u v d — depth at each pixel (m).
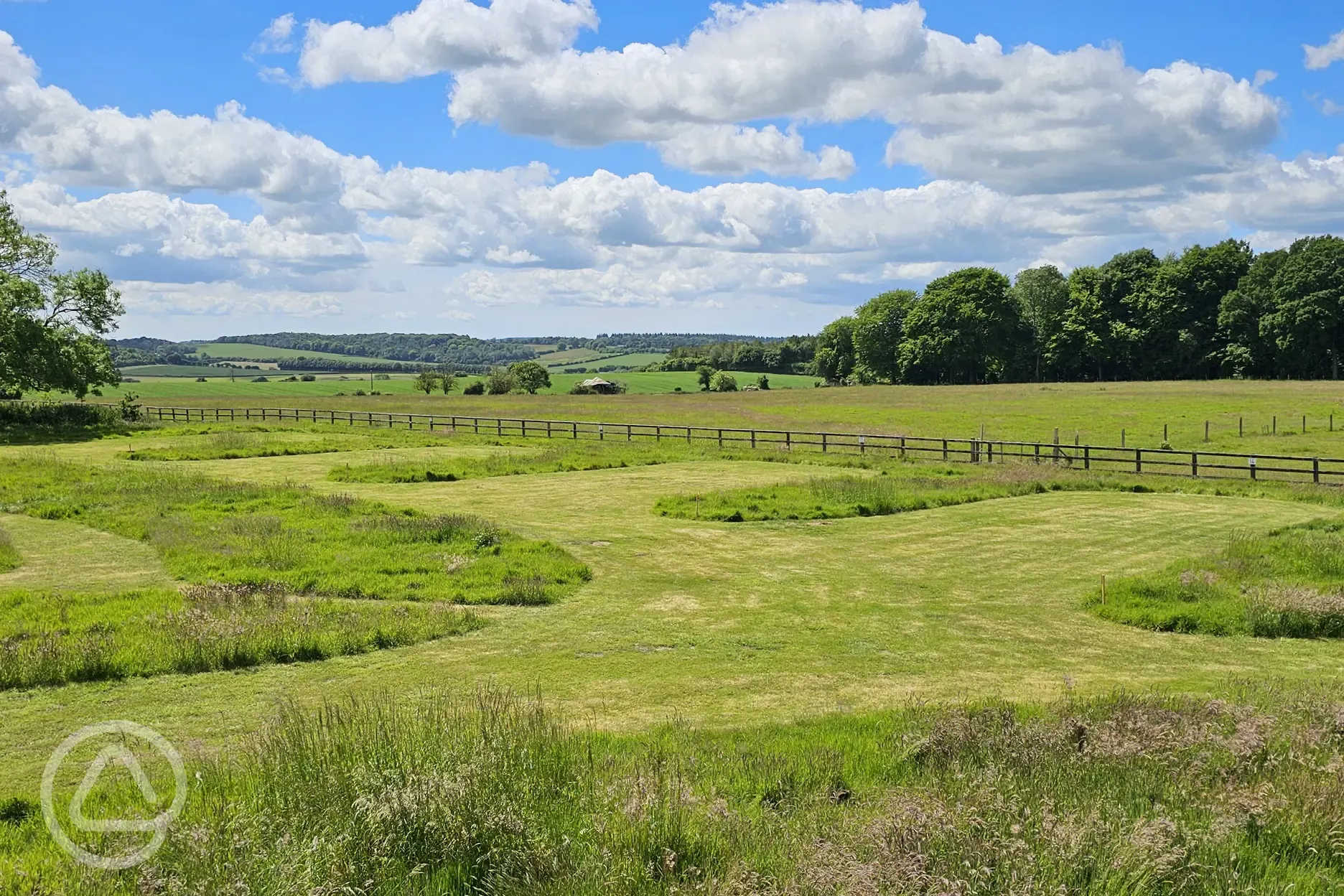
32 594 15.09
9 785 7.79
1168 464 29.92
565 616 14.42
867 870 4.93
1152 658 12.48
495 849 5.32
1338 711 8.16
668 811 5.82
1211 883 5.07
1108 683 11.20
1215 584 15.74
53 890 5.15
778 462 35.94
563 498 26.91
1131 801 6.19
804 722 9.44
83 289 61.03
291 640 12.23
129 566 17.73
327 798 5.76
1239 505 25.03
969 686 11.12
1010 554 19.22
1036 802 6.04
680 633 13.48
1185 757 7.12
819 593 16.03
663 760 7.35
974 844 5.32
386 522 20.88
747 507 24.11
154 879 5.05
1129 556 18.92
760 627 13.83
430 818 5.52
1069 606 15.30
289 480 29.91
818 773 7.32
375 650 12.47
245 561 17.44
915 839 5.40
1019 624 14.19
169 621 12.83
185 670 11.47
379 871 5.18
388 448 41.66
